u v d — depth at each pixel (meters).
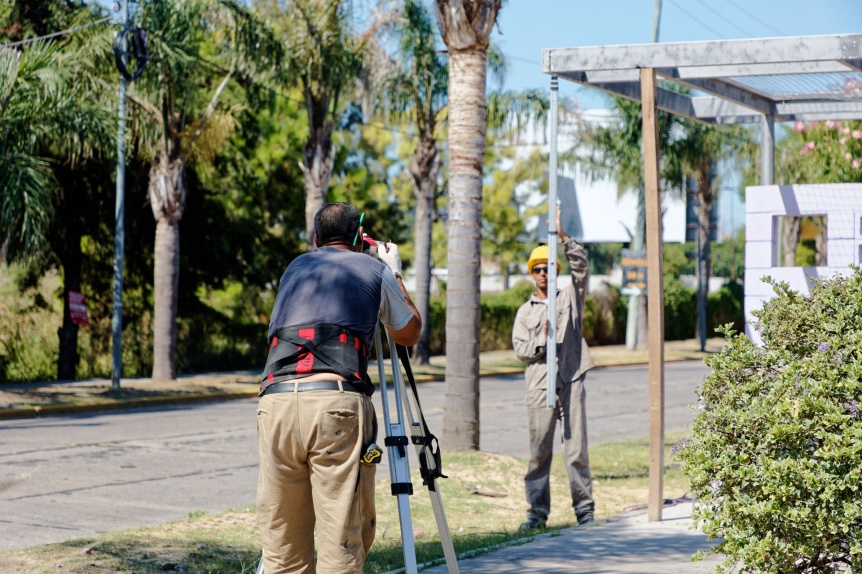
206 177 26.84
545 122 27.53
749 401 4.50
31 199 16.06
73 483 9.91
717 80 8.96
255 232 28.22
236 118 24.64
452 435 10.87
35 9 19.28
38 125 16.33
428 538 7.27
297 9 21.28
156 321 21.27
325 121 22.31
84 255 24.14
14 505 8.72
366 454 3.80
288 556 3.97
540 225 38.88
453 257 10.95
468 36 10.94
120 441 13.21
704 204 38.47
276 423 3.80
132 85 18.92
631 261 30.31
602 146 32.09
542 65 7.66
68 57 17.47
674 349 38.28
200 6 19.09
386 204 37.12
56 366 23.73
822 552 4.25
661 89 9.85
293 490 3.91
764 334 4.89
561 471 10.85
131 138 19.84
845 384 4.16
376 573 5.84
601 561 6.05
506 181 38.38
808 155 16.12
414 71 24.30
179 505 8.88
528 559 6.16
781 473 4.07
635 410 18.03
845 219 8.16
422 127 25.58
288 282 4.04
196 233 26.00
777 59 7.00
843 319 4.55
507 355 33.97
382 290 4.03
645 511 8.12
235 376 24.31
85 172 21.78
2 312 23.23
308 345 3.84
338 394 3.77
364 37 22.70
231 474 10.66
